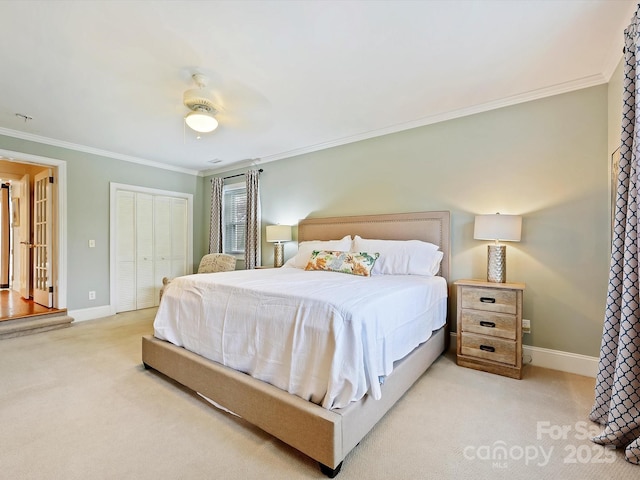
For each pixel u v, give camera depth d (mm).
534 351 2641
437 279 2762
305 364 1562
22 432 1684
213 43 1964
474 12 1710
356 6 1658
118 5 1634
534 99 2652
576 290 2488
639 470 1411
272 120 3236
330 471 1361
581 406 1952
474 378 2369
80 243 4133
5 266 5785
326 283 2209
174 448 1560
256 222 4727
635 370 1521
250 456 1510
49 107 2908
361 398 1513
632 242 1545
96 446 1570
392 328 1782
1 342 3219
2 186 5805
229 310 1983
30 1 1599
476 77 2398
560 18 1756
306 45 1994
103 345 3113
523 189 2709
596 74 2352
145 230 4875
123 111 2990
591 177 2430
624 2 1626
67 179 4016
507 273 2764
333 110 2996
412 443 1598
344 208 3873
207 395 1945
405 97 2727
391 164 3471
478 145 2930
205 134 3662
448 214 3055
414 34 1895
